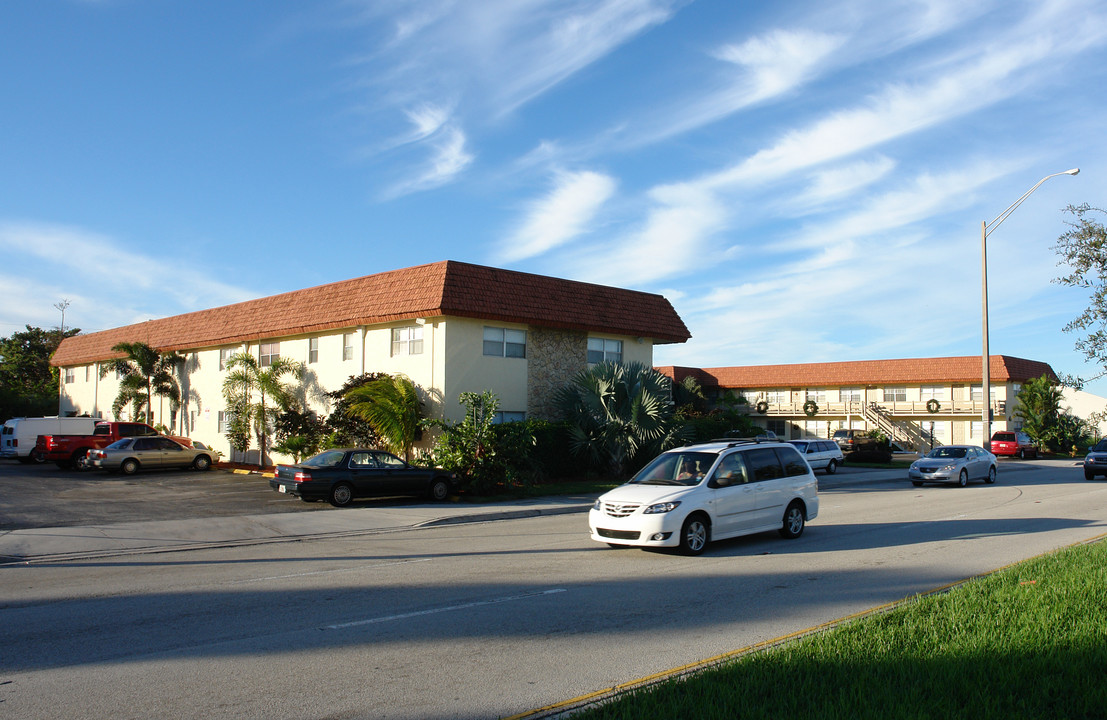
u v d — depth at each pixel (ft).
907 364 180.24
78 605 28.30
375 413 76.43
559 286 91.20
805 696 16.20
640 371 84.69
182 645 22.62
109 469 95.91
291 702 17.72
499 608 27.07
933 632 20.85
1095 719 15.19
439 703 17.56
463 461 69.46
